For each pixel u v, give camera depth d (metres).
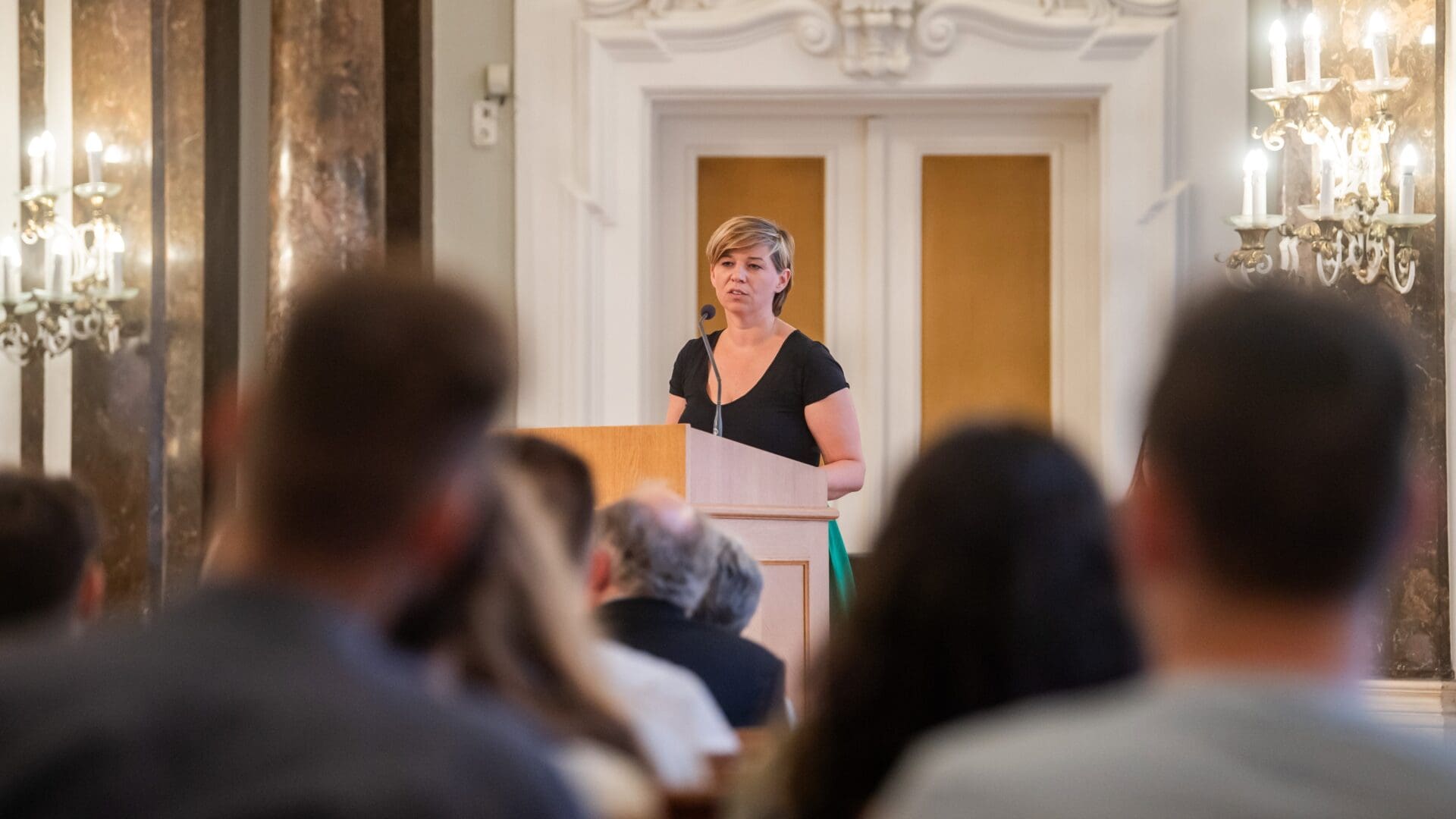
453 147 10.72
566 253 10.68
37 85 9.39
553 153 10.71
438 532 1.66
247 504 1.62
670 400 7.54
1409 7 9.44
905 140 11.18
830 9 10.66
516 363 1.71
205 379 10.07
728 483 5.84
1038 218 11.12
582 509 3.09
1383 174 9.31
